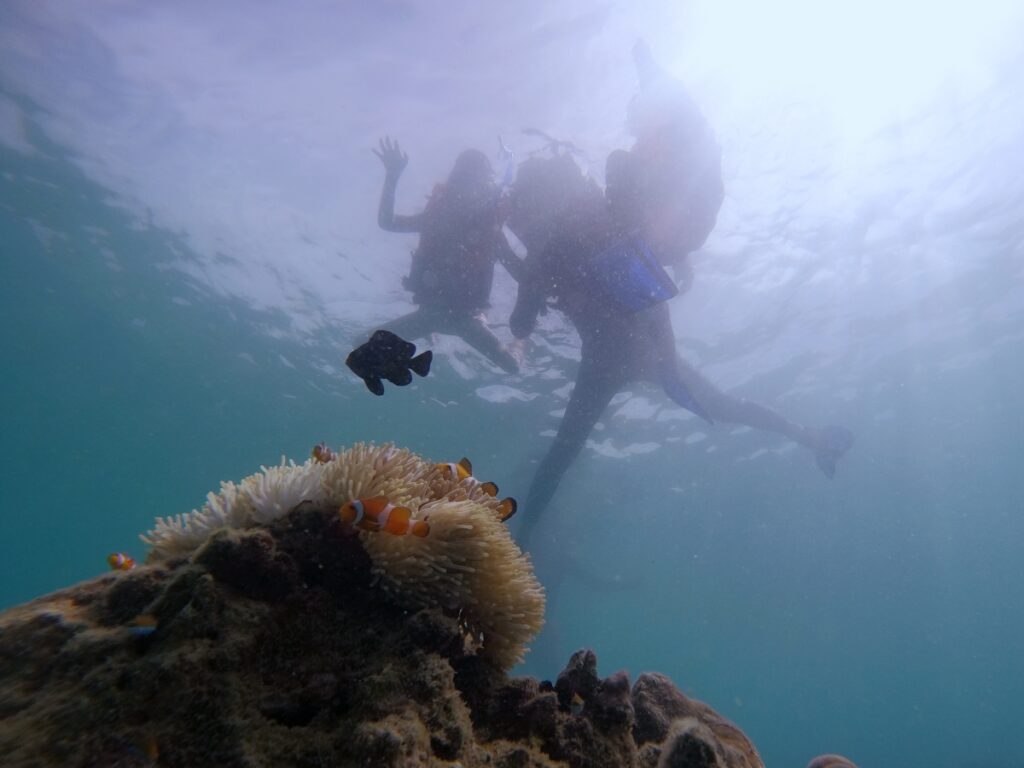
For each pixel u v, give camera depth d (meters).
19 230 16.08
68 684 1.61
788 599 43.81
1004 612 57.25
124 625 1.83
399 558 2.13
